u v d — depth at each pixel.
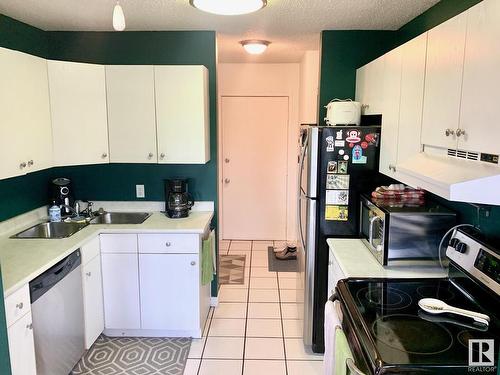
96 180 3.56
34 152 2.62
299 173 3.14
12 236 2.78
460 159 1.62
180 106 3.15
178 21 3.05
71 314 2.55
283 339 3.16
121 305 3.07
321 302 2.95
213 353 2.96
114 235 2.98
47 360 2.27
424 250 2.24
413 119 2.11
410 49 2.16
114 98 3.14
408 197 2.54
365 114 3.09
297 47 4.20
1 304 1.73
